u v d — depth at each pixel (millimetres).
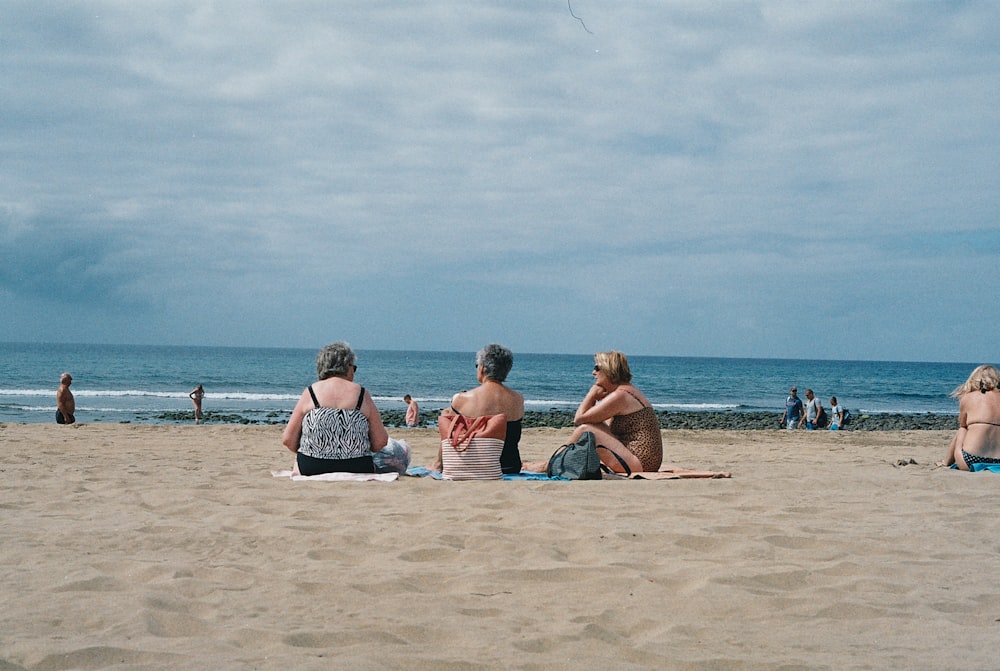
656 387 74312
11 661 2723
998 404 8914
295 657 2797
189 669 2664
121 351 167000
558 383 75812
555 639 3062
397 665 2766
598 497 6414
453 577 3971
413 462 11172
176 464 9164
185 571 3938
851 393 68438
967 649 3029
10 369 73188
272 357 126438
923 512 5863
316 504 5945
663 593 3748
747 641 3119
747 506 6047
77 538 4680
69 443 12766
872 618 3428
